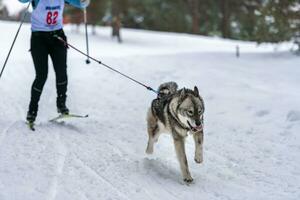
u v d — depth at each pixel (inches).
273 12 951.0
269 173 398.0
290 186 369.7
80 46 1309.1
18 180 345.4
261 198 345.7
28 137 443.8
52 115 550.3
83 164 393.4
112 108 611.2
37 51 465.7
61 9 468.1
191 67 902.4
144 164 408.2
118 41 1595.7
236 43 1673.2
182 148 377.1
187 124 367.9
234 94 669.3
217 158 434.3
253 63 953.5
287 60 952.9
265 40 995.9
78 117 519.8
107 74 841.5
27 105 589.6
